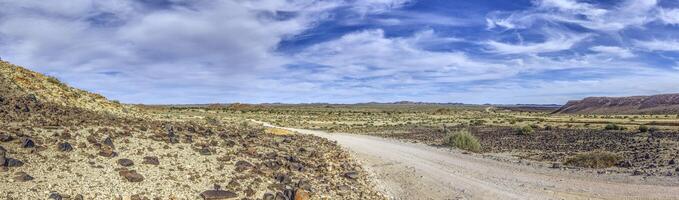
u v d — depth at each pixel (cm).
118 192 947
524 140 4200
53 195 853
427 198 1340
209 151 1383
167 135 1531
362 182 1511
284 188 1177
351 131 6000
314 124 7438
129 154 1198
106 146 1209
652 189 1430
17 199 820
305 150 1977
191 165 1214
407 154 2567
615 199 1312
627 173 1830
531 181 1628
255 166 1332
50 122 1423
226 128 2406
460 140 3209
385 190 1436
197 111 8950
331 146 2584
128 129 1504
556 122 7931
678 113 11425
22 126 1295
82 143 1191
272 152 1628
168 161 1207
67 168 1012
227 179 1160
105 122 1609
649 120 7838
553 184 1562
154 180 1050
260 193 1103
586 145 3538
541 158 2558
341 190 1313
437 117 11650
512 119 9544
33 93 2294
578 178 1692
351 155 2278
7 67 2562
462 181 1631
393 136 4897
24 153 1043
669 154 2667
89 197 895
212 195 1015
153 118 2877
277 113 11969
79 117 1694
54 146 1138
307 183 1285
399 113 15150
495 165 2117
